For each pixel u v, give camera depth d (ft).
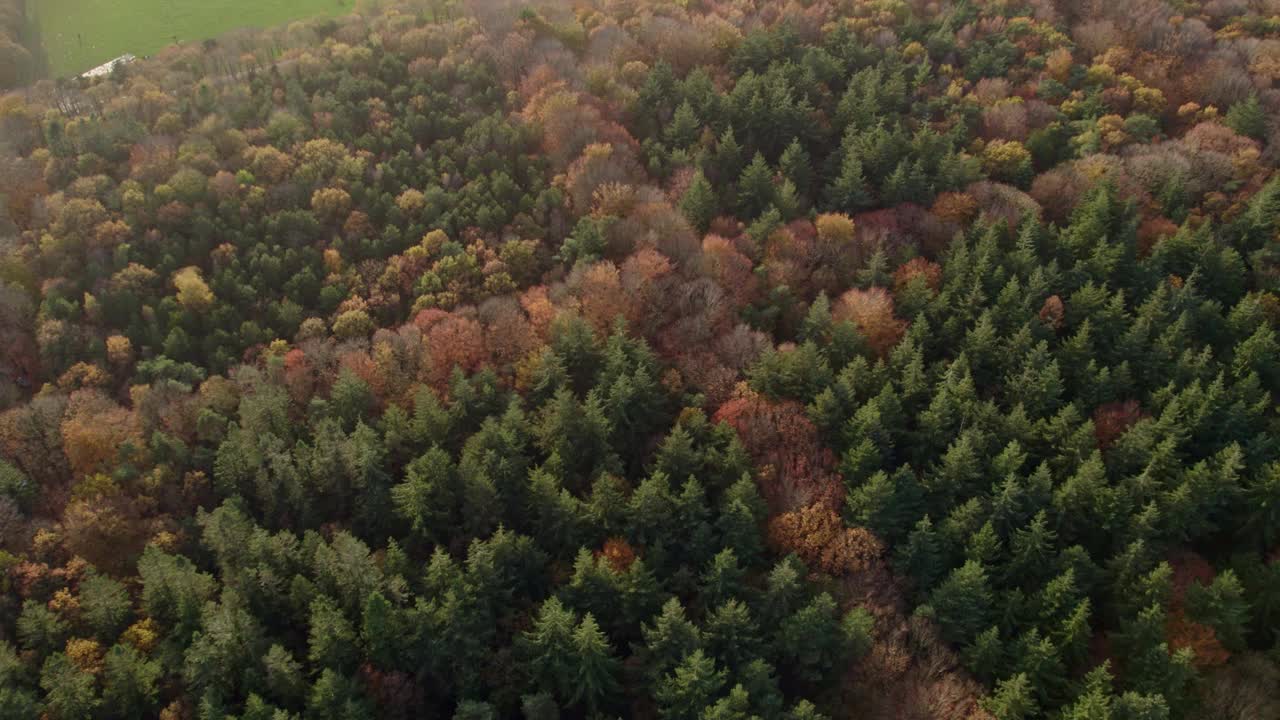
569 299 368.48
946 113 462.60
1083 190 408.46
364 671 261.44
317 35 563.07
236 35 567.59
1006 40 502.79
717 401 336.90
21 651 273.95
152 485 318.04
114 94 505.25
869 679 260.21
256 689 258.98
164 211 407.03
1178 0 534.78
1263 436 300.81
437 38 529.04
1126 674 261.03
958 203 406.82
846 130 449.89
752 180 416.87
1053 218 412.36
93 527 302.25
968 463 295.28
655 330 365.40
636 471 325.21
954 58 500.74
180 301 377.09
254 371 351.87
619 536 293.43
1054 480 305.12
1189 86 469.16
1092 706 238.68
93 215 406.41
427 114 472.44
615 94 476.95
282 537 288.30
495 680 268.41
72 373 352.69
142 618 284.82
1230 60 482.28
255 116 475.31
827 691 263.90
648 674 261.24
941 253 388.78
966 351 341.21
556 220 414.82
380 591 275.39
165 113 474.90
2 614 282.15
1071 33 519.19
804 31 526.16
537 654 266.57
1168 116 464.65
